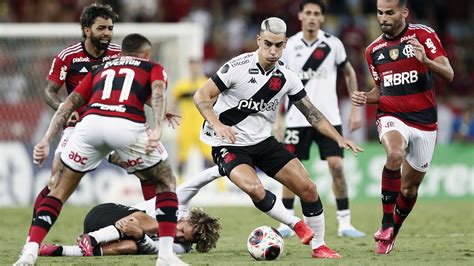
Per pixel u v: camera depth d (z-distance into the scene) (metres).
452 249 29.86
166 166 23.97
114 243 27.89
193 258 27.17
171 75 59.97
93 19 29.12
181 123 57.50
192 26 59.75
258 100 26.66
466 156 59.62
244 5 81.50
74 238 35.69
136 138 23.48
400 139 27.11
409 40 26.94
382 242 28.00
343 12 79.88
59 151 29.52
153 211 29.14
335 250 29.94
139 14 75.69
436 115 28.02
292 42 37.47
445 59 26.80
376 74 28.20
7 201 55.78
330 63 37.19
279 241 26.19
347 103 63.38
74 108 24.28
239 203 56.94
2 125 57.81
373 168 58.31
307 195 26.58
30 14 75.88
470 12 85.94
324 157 37.09
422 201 57.25
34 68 58.69
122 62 24.30
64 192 24.06
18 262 22.91
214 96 26.48
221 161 26.95
